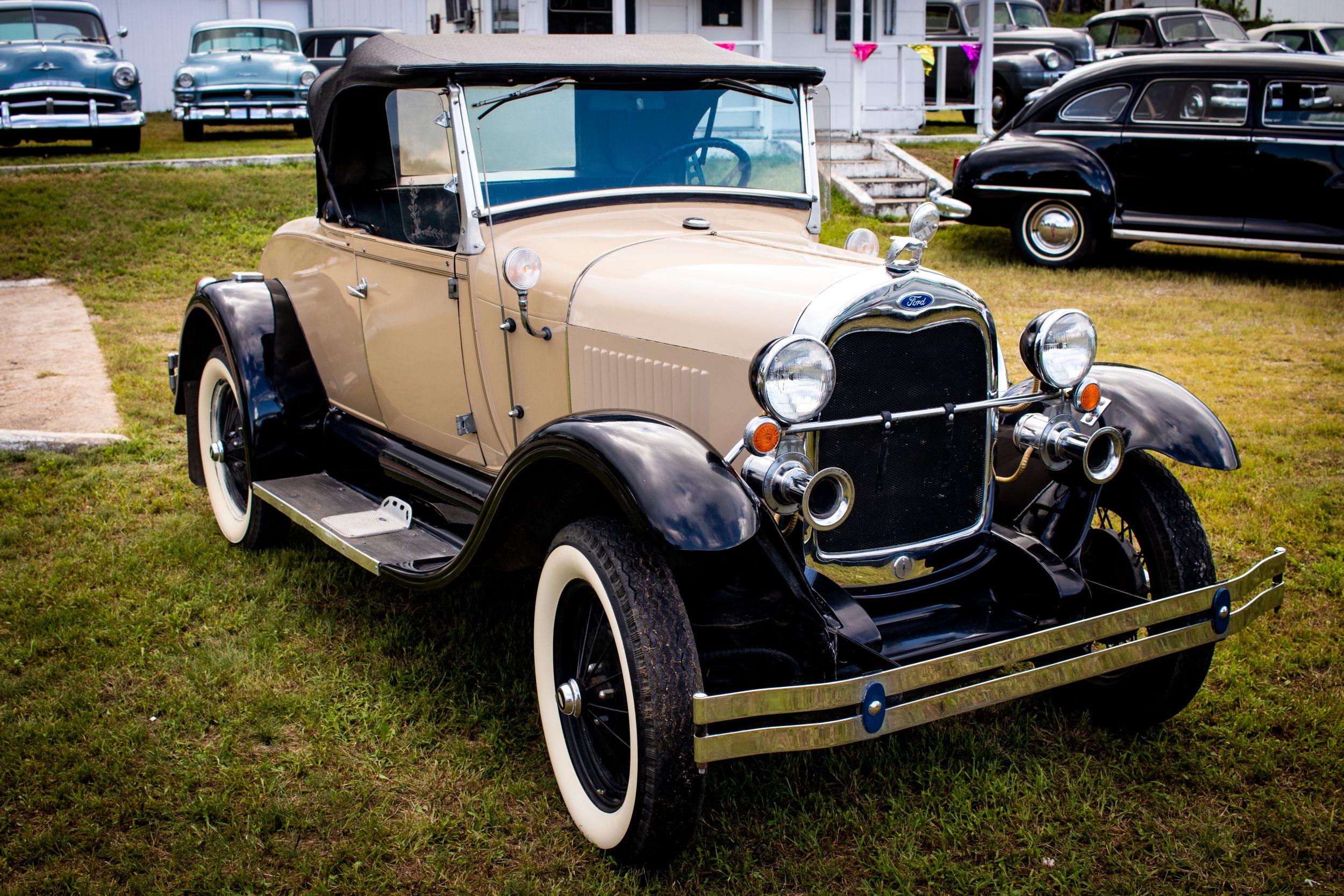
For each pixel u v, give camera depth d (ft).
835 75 54.60
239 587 13.91
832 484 8.75
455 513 12.07
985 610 10.01
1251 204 32.04
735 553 8.87
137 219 37.40
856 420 8.95
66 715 10.93
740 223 12.67
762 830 9.27
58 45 48.96
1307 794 9.72
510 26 50.88
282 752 10.43
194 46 58.39
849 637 8.76
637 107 12.15
